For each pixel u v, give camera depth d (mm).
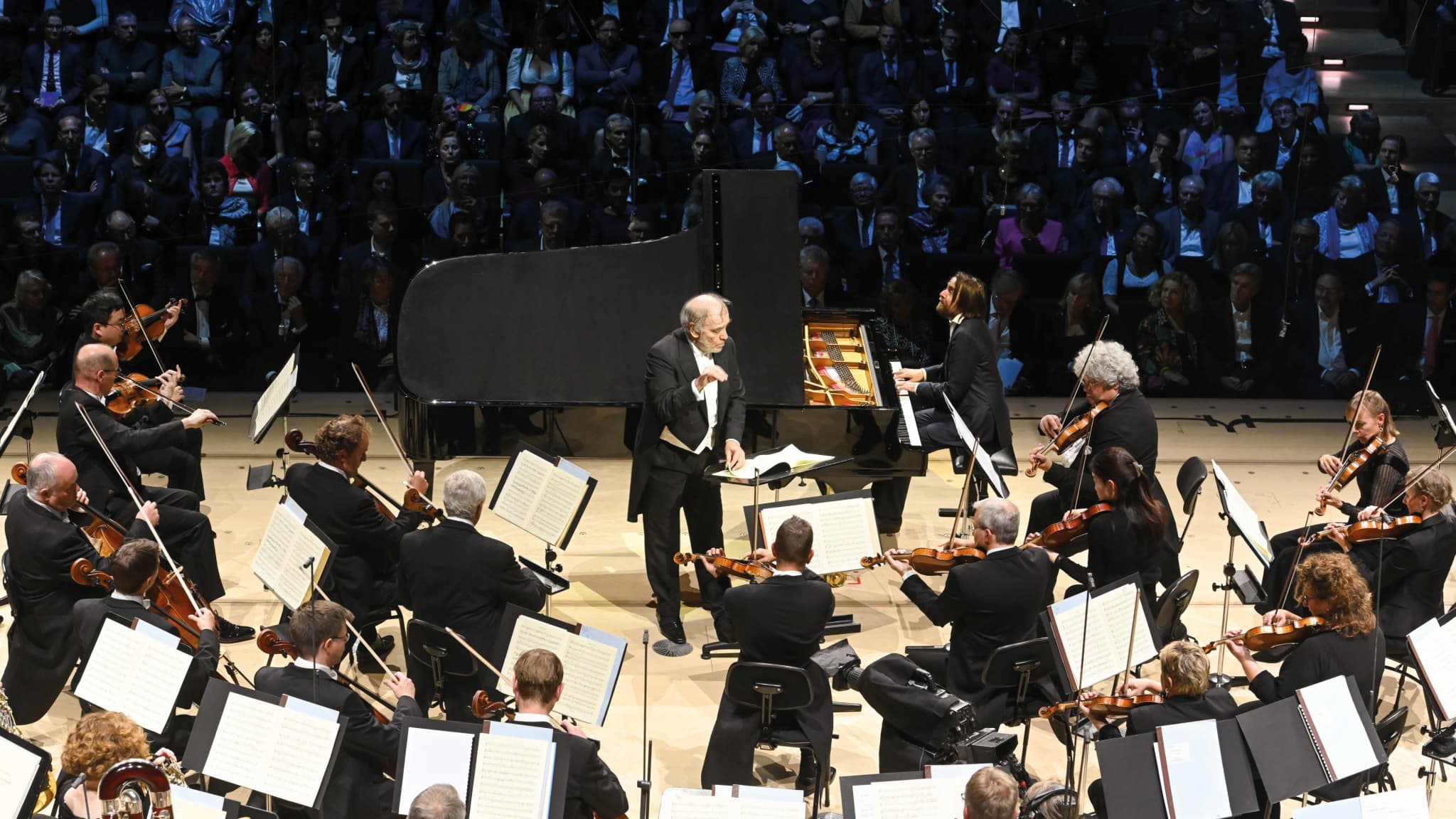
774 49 34719
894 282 29828
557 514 17516
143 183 30875
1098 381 18828
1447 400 30859
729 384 19062
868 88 33594
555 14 33062
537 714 12672
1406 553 16469
